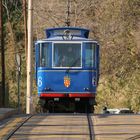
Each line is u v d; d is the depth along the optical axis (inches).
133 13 4261.8
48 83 1972.2
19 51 4114.2
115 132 1171.3
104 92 3777.1
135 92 3764.8
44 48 1982.0
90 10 4301.2
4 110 1605.6
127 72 3993.6
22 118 1487.5
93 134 1141.1
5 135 1136.2
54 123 1348.4
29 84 2332.7
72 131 1192.8
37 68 2000.5
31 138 1091.3
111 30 4229.8
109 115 1587.1
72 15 4271.7
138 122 1365.7
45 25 4284.0
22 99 3668.8
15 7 4554.6
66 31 2030.0
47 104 2001.7
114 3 4311.0
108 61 4074.8
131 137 1091.3
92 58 1977.1
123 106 3646.7
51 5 4345.5
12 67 3949.3
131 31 4222.4
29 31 2379.4
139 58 4072.3
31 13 2385.6
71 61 1973.4
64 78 1971.0
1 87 3043.8
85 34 2066.9
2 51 2947.8
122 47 4143.7
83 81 1973.4
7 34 4357.8
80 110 2021.4
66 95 1972.2
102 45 4168.3
